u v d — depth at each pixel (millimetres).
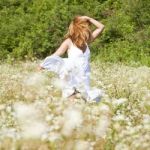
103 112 6258
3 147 4391
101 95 8898
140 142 5059
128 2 34969
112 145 5309
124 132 5496
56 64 9195
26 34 33719
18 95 9203
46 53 33719
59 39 33594
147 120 6098
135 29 33875
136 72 17609
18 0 36750
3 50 33500
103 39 32719
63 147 4438
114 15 34812
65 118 4707
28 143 4262
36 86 5656
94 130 5133
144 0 34375
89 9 35406
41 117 4809
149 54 31531
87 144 4453
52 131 4758
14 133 4652
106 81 13078
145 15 33938
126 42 32438
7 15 35781
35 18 34625
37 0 36125
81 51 9297
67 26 33875
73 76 8930
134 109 7996
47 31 33719
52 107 6133
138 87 11539
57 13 34062
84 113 5734
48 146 4430
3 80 12922
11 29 34062
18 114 4309
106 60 30859
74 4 35594
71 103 6531
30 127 4223
